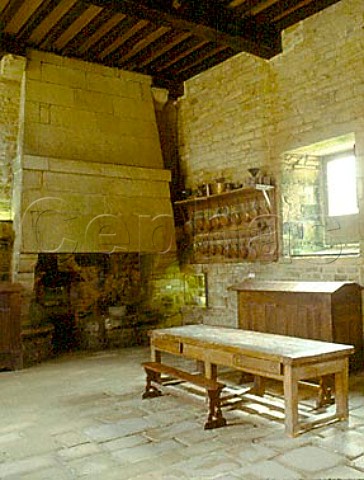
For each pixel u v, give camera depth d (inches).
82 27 225.8
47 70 247.1
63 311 276.8
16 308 218.2
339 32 205.3
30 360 231.3
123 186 260.1
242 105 254.5
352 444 118.3
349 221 226.5
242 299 218.5
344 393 135.6
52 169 238.2
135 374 200.5
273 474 102.8
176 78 291.6
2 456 116.3
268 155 239.0
